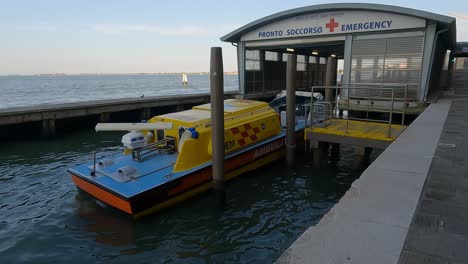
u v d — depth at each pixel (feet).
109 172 24.85
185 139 25.94
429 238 9.49
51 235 21.20
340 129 31.48
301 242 9.32
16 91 199.72
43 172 34.22
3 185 30.32
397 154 18.58
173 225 22.09
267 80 78.59
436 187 13.48
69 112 56.75
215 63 23.81
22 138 52.70
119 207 22.52
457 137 23.18
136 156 27.48
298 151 39.37
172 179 23.81
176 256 18.83
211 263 18.16
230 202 25.76
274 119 35.19
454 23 46.03
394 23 46.88
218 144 25.14
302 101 55.47
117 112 68.64
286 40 59.98
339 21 52.19
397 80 48.06
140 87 266.77
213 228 21.81
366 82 50.80
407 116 49.55
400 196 12.49
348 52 51.93
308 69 96.89
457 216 10.85
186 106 81.35
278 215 23.77
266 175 31.76
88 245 20.01
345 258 8.52
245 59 68.33
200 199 25.81
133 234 21.03
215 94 24.29
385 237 9.53
